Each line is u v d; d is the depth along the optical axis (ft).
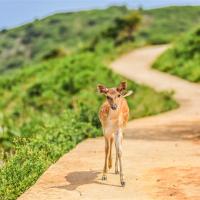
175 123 144.25
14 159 86.99
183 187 73.51
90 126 123.75
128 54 418.10
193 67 297.12
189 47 338.95
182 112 175.22
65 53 509.35
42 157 92.38
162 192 71.61
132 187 74.54
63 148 106.01
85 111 133.08
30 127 150.20
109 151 82.23
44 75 337.52
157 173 81.66
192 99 209.97
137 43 477.36
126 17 589.32
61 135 113.80
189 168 84.28
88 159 93.50
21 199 71.00
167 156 95.45
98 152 100.37
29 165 84.23
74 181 78.54
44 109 252.42
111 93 75.31
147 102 214.28
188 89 241.55
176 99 211.61
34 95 285.43
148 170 83.76
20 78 354.33
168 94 219.20
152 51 420.77
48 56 511.40
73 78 280.51
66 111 138.62
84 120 130.31
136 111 183.42
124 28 586.45
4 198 73.46
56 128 122.52
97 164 89.30
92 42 556.10
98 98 223.71
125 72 317.01
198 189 72.38
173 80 277.85
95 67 314.35
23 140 100.94
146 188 73.82
